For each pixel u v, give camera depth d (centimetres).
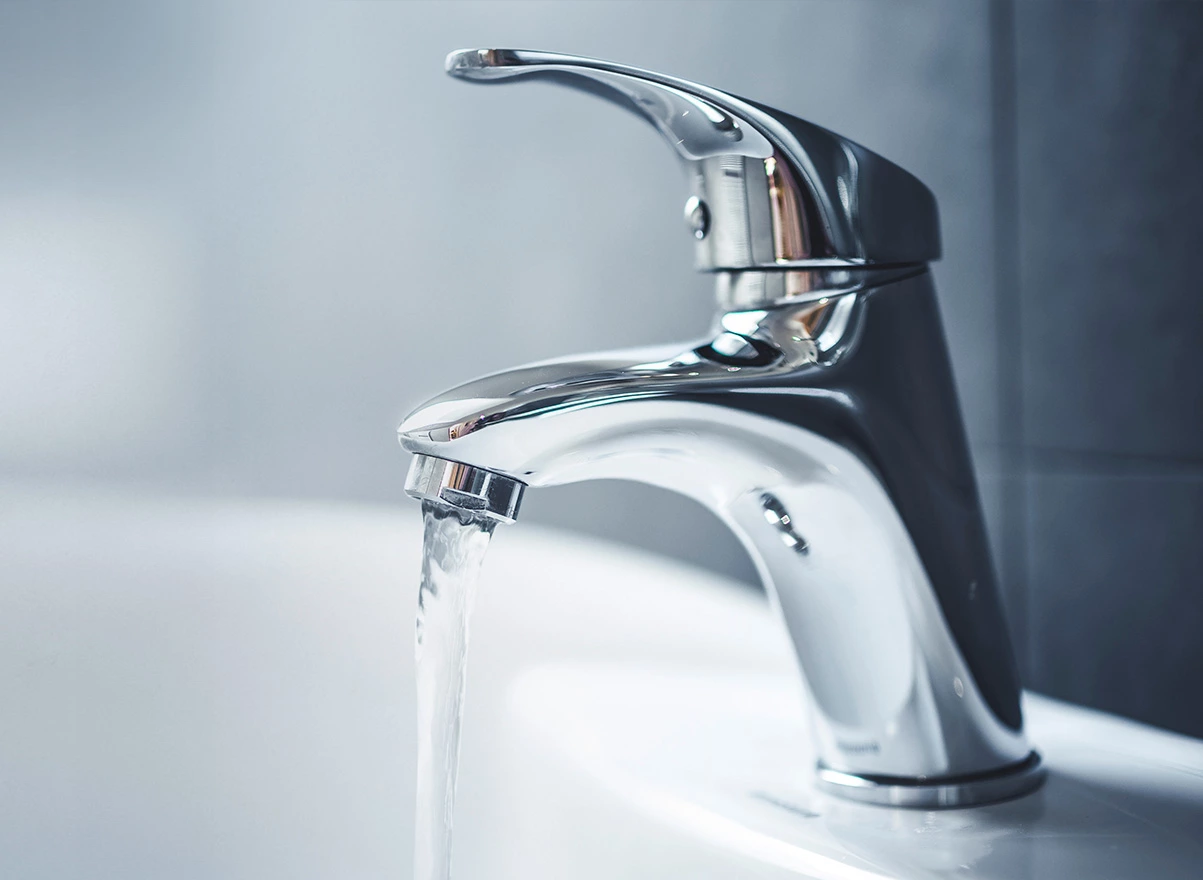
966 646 36
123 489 61
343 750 55
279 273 65
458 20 66
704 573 64
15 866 54
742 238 34
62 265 61
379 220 67
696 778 40
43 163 61
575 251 67
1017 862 32
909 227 34
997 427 51
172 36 63
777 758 42
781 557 36
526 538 64
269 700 56
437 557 31
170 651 57
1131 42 43
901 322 35
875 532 35
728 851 34
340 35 66
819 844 33
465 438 28
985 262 52
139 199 63
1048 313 48
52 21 61
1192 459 41
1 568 58
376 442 67
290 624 57
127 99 63
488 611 58
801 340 33
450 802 32
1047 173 48
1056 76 47
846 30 58
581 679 51
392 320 67
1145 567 44
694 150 34
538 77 31
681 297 65
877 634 36
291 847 54
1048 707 47
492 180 67
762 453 33
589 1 65
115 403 62
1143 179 43
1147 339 43
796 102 60
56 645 57
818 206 33
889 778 37
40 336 61
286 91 65
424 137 67
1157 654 43
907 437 35
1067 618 48
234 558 58
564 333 67
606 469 32
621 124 66
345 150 66
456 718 32
